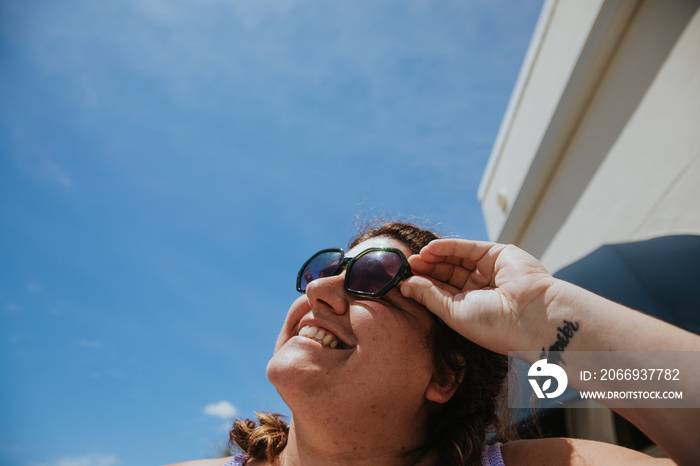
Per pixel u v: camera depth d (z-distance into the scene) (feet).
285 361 1.20
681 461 0.82
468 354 1.42
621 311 0.97
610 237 2.87
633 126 2.75
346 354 1.22
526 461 1.17
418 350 1.28
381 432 1.21
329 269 1.54
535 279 1.10
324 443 1.20
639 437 2.11
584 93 3.23
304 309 1.40
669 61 2.48
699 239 1.76
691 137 2.26
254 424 1.52
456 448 1.24
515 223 4.15
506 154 4.54
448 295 1.24
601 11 2.98
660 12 2.60
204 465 1.43
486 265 1.25
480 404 1.40
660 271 1.81
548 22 3.89
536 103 4.00
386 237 1.60
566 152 3.51
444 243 1.31
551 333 1.01
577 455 1.12
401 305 1.32
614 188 2.88
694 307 1.60
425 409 1.33
